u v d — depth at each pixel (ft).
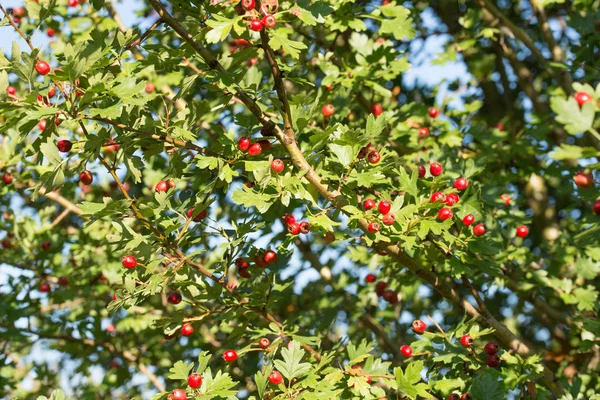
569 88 18.48
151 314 20.83
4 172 19.45
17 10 17.37
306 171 12.15
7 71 10.57
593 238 14.64
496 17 20.36
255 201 11.65
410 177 14.01
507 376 12.68
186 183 17.28
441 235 13.93
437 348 13.17
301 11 11.10
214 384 11.50
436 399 13.00
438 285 13.96
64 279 20.99
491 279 16.40
